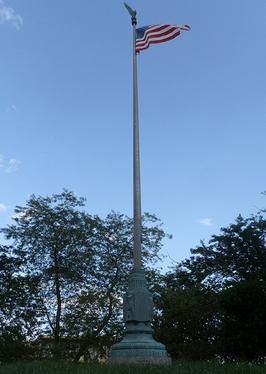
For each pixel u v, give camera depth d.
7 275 33.62
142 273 17.05
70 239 34.94
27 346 33.88
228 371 11.54
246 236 38.38
